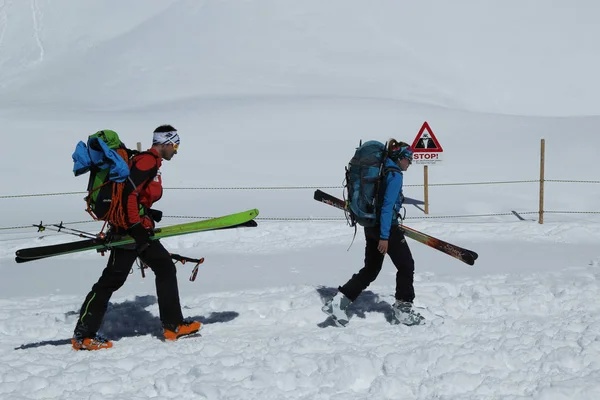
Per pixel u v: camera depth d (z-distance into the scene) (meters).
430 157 11.14
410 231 5.57
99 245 5.17
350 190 5.51
